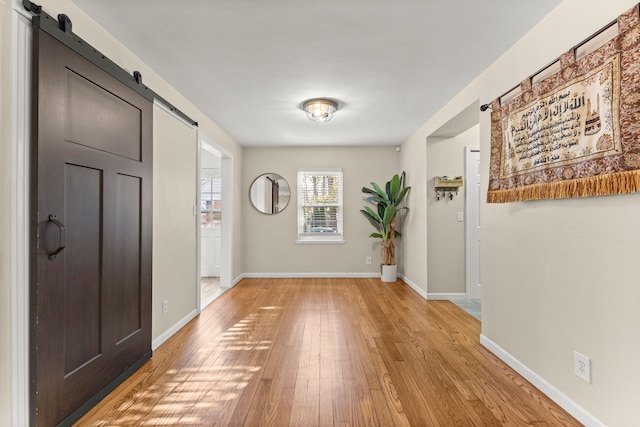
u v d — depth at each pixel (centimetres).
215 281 579
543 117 202
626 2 154
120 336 224
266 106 378
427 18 211
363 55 260
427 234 448
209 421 181
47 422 164
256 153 603
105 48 223
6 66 149
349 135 519
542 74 211
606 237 164
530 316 223
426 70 287
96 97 201
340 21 214
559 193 189
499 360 257
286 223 602
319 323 347
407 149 541
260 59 266
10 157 150
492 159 261
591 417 172
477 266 450
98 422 181
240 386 218
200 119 396
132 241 239
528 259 225
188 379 228
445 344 290
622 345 155
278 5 197
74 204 184
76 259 185
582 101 173
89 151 195
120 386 219
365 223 601
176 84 315
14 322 151
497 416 185
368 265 600
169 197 311
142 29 222
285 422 179
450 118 362
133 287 240
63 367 174
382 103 370
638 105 144
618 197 157
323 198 604
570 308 187
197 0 192
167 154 306
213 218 637
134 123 242
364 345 288
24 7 155
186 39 235
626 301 153
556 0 193
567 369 190
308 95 345
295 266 602
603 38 166
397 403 198
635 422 149
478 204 451
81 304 189
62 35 174
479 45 245
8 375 150
